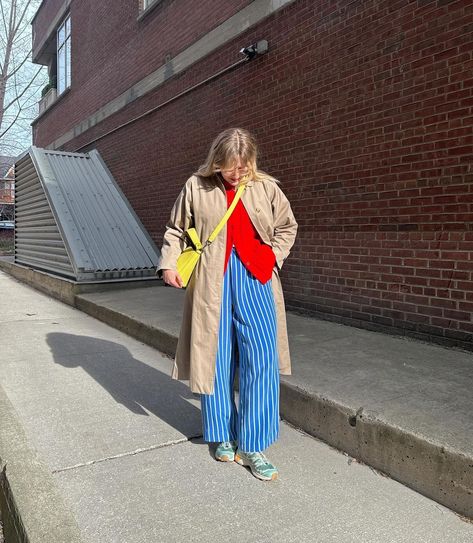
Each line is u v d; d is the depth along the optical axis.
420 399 3.08
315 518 2.35
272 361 2.70
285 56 6.16
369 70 5.02
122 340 5.83
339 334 4.89
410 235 4.67
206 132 7.97
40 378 4.38
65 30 16.30
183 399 3.89
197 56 8.09
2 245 26.44
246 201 2.73
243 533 2.24
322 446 3.09
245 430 2.71
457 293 4.29
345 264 5.37
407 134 4.67
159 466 2.84
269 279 2.74
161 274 2.80
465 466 2.36
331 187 5.52
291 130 6.09
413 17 4.58
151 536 2.22
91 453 2.99
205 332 2.70
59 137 16.14
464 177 4.21
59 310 7.84
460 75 4.22
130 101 10.68
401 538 2.21
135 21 10.36
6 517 2.46
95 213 9.91
